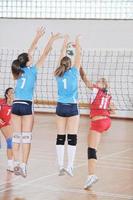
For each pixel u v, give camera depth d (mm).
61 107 9070
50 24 24156
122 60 22828
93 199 8234
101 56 23078
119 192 8805
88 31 23562
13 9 22953
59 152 9242
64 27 23922
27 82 9141
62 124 9188
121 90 22828
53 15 23250
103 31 23344
